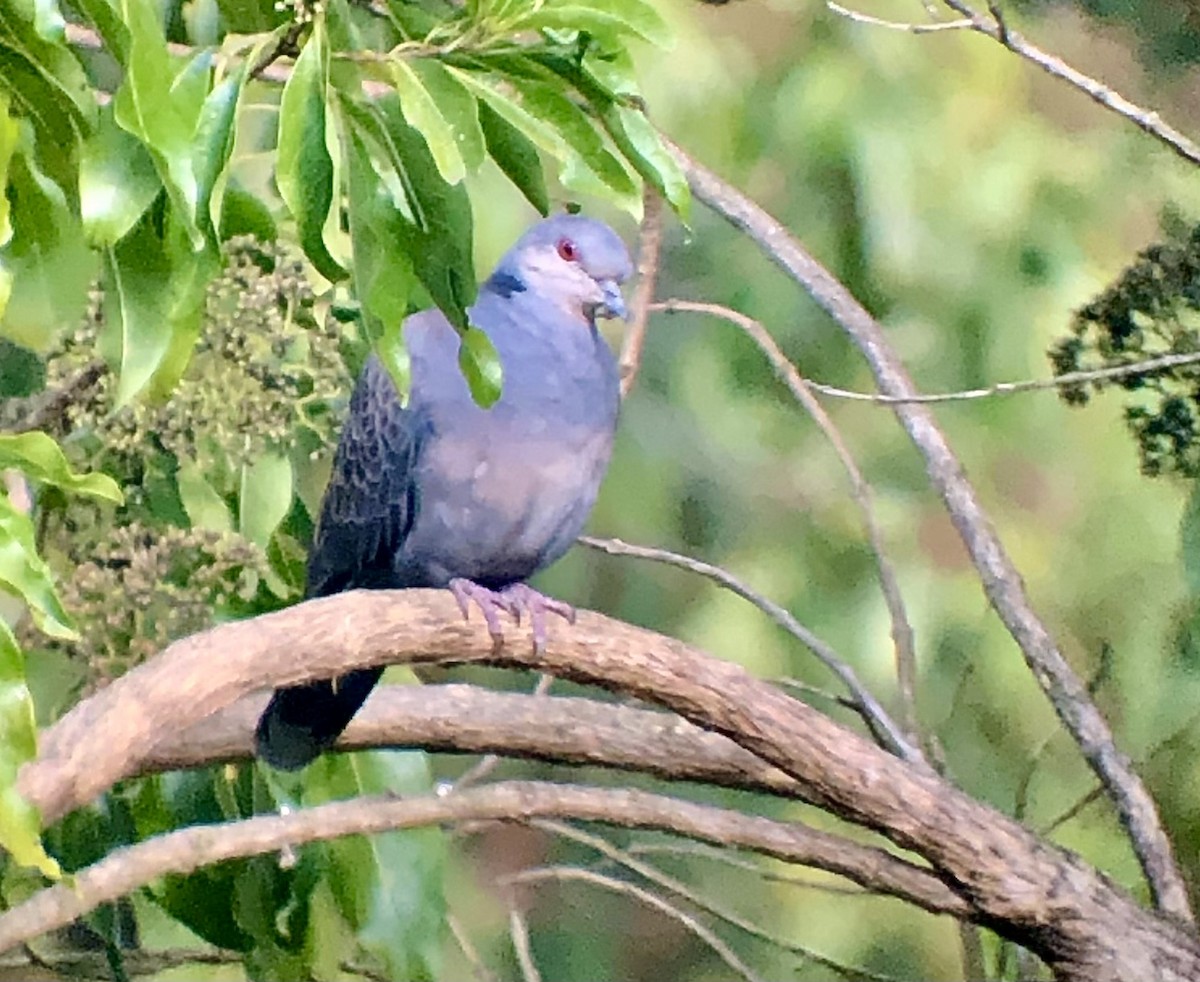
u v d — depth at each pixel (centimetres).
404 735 600
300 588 677
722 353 1059
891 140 983
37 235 414
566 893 1127
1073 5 963
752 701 543
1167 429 609
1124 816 629
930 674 1033
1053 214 998
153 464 567
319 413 658
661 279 1049
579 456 637
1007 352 1008
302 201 381
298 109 373
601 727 602
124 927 757
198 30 549
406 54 401
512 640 529
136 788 644
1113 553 996
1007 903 565
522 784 572
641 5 408
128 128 335
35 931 514
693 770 598
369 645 502
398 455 630
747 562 1077
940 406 1020
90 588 531
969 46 986
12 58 367
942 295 1009
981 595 1050
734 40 991
